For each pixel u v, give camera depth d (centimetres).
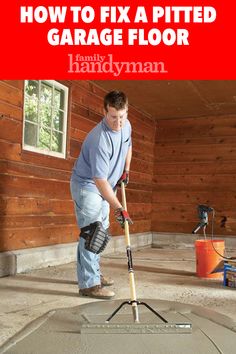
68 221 443
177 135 651
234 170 614
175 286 316
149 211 654
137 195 610
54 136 427
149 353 168
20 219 371
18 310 237
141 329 187
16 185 365
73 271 375
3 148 349
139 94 529
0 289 294
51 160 413
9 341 181
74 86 448
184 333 188
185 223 641
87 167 273
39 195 396
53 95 420
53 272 368
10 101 355
